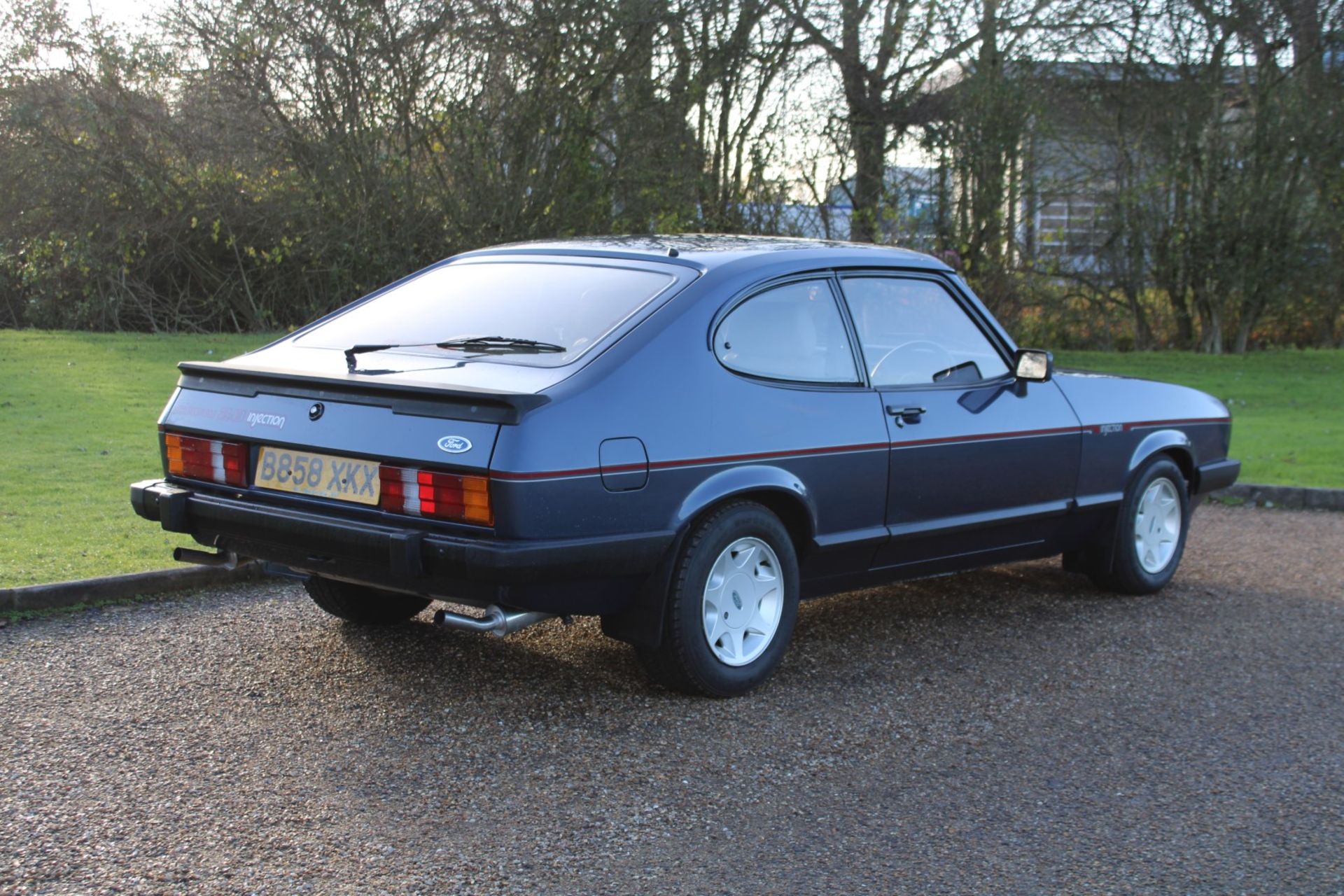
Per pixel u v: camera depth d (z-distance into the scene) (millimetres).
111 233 17750
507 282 4637
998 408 5238
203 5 16656
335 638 4910
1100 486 5750
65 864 3002
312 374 4086
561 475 3725
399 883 2969
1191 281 20500
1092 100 19641
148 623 5039
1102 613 5754
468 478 3701
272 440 4109
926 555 5047
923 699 4461
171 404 4504
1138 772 3828
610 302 4312
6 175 17219
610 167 17766
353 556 3895
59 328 17953
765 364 4426
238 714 4059
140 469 7992
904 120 19078
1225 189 20000
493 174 17141
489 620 3826
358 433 3928
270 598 5484
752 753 3869
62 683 4289
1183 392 6363
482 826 3295
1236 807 3582
